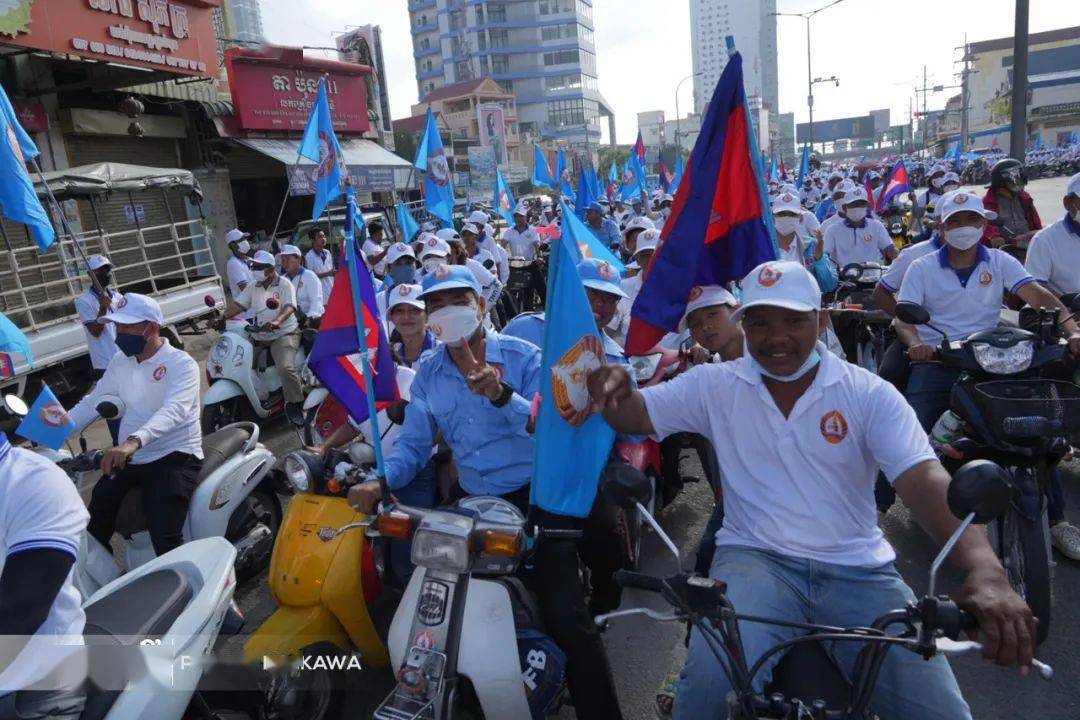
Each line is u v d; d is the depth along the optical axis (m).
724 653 2.15
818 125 138.88
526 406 3.18
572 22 115.12
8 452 2.15
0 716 2.11
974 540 2.00
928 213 12.65
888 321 5.87
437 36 122.06
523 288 12.18
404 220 11.45
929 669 2.13
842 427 2.29
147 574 2.90
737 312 2.36
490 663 2.66
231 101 20.73
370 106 26.95
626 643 3.88
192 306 12.01
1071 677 3.37
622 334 5.37
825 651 2.21
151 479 4.15
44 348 9.17
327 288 11.59
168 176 11.68
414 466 3.37
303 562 3.28
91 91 16.12
